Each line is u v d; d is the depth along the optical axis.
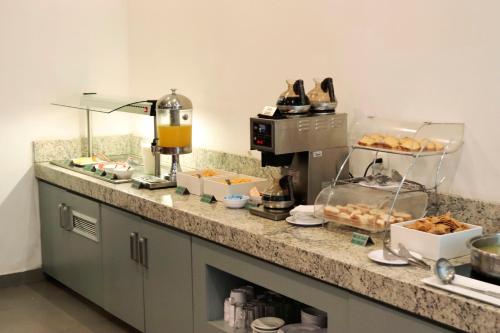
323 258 2.24
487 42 2.45
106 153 4.71
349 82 3.02
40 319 3.96
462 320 1.81
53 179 4.19
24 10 4.29
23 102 4.36
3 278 4.46
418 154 2.46
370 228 2.39
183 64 4.12
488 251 2.10
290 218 2.73
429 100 2.68
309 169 2.83
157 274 3.24
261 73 3.52
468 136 2.55
